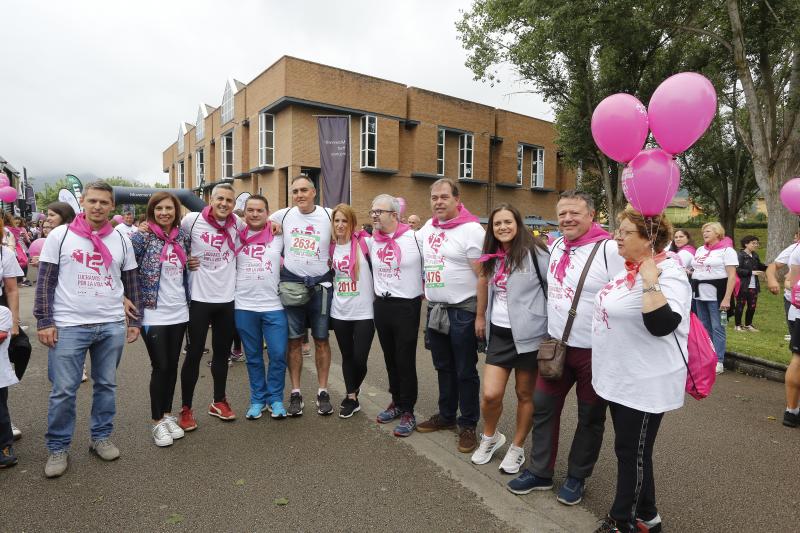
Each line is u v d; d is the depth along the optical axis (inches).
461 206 157.4
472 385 151.7
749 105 477.4
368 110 847.7
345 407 176.9
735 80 621.3
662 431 167.6
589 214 118.6
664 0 480.1
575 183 1255.5
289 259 173.5
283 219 178.4
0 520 112.5
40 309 131.0
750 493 126.9
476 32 604.1
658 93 103.0
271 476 134.3
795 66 484.1
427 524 113.0
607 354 101.9
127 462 141.7
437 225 154.6
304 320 180.5
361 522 113.4
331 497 124.0
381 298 163.6
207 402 193.5
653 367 97.2
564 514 117.5
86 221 138.6
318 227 173.6
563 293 120.9
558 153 1198.9
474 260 145.3
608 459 146.6
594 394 118.0
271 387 177.3
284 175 840.9
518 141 1101.7
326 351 179.9
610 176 728.3
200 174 1310.3
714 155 971.3
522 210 1142.3
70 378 134.8
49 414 133.8
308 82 784.9
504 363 135.5
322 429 166.9
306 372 236.4
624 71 591.5
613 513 105.3
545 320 131.9
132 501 121.2
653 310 91.0
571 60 586.9
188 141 1405.0
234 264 170.1
